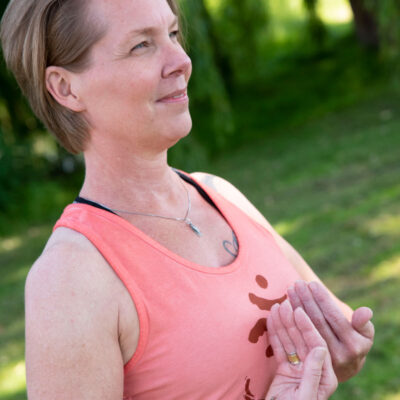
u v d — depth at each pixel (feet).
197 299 3.44
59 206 29.53
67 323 3.05
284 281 4.07
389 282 15.15
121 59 3.33
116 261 3.31
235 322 3.53
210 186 4.60
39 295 3.12
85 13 3.29
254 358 3.59
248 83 46.37
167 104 3.47
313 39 49.57
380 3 27.40
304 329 3.61
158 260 3.44
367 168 25.26
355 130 31.71
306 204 22.75
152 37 3.40
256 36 43.80
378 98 36.14
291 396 3.53
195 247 3.74
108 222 3.44
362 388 11.28
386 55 28.12
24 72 3.54
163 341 3.31
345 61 44.55
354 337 3.88
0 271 22.79
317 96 40.24
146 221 3.66
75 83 3.41
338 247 17.94
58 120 3.61
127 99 3.38
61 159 31.32
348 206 21.27
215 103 26.66
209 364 3.38
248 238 4.10
